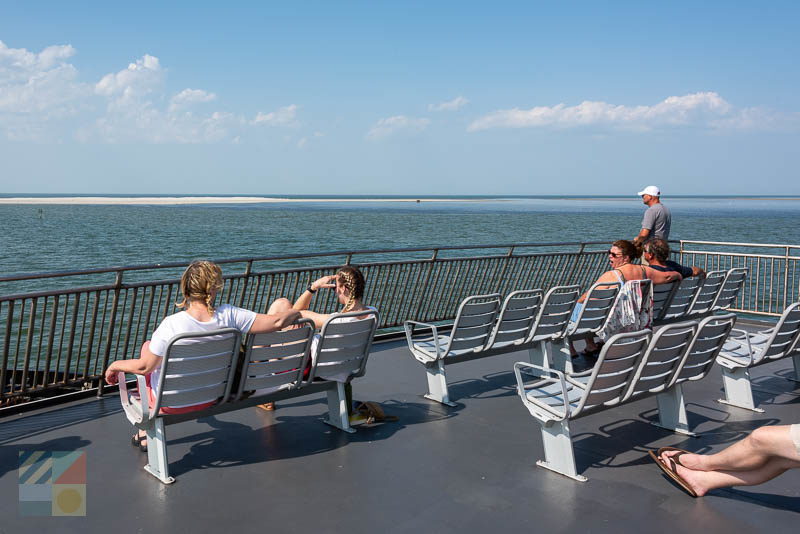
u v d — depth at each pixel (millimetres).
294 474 3719
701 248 38156
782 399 5438
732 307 9359
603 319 6105
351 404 4656
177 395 3508
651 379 4059
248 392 3930
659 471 3850
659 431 4566
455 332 4953
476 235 55469
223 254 36031
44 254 35281
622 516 3268
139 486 3523
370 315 4441
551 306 5527
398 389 5562
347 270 4414
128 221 74250
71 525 3062
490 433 4477
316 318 4434
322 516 3213
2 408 4715
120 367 3547
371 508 3311
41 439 4246
